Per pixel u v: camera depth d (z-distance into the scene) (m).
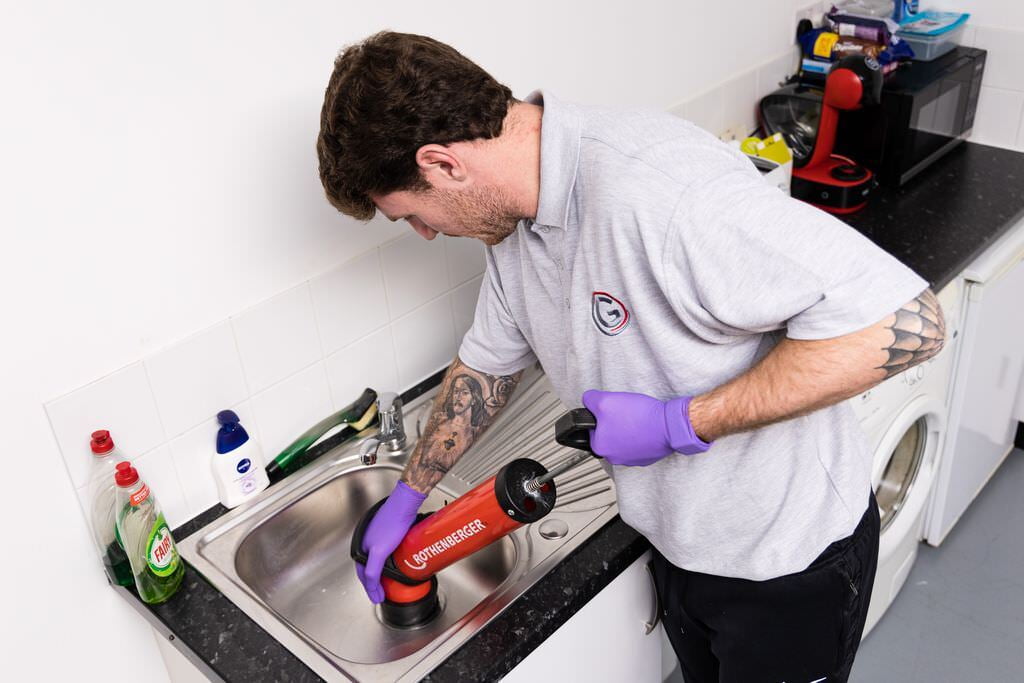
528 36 1.74
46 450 1.33
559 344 1.33
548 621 1.31
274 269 1.50
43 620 1.41
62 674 1.46
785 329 1.17
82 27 1.17
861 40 2.22
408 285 1.70
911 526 2.13
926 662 2.18
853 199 2.14
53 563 1.39
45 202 1.21
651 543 1.43
